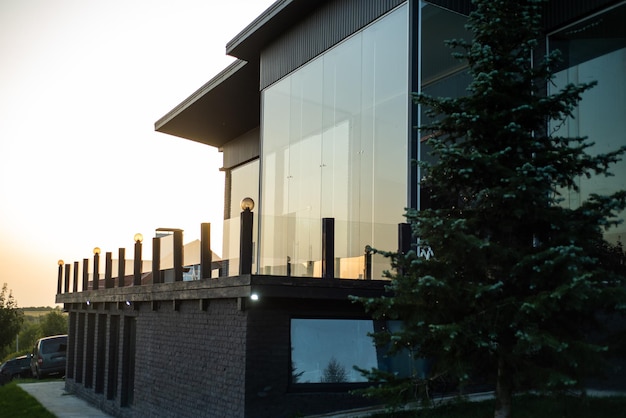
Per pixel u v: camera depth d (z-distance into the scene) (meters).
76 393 21.12
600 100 12.52
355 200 13.67
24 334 82.31
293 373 10.33
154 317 14.12
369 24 13.74
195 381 11.77
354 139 13.91
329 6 15.09
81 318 21.64
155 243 14.23
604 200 7.60
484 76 7.50
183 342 12.43
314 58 15.50
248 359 10.03
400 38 12.83
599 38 12.66
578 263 6.97
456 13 13.11
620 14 12.36
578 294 6.73
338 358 10.55
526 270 7.34
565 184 7.96
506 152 7.54
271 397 10.06
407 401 8.02
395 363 10.88
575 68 13.02
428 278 7.09
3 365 30.75
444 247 7.52
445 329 7.09
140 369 14.69
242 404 9.97
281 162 16.58
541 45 13.46
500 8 7.82
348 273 12.55
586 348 7.07
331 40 14.88
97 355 18.80
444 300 7.53
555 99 7.68
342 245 12.80
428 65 12.60
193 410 11.75
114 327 17.89
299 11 15.74
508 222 7.61
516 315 7.12
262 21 16.39
